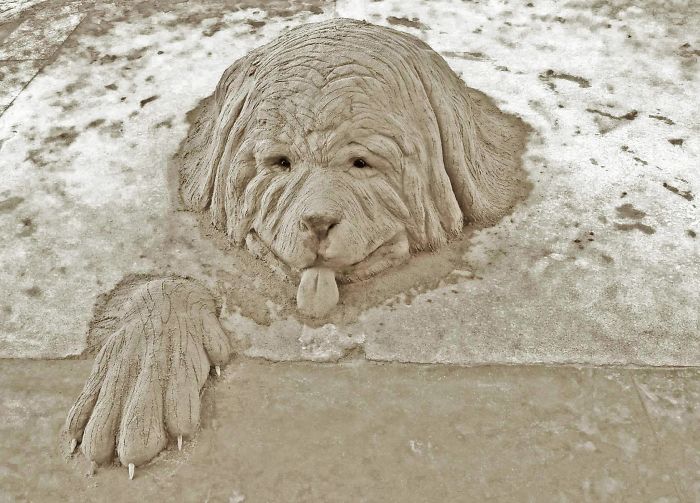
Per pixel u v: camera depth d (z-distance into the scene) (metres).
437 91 2.45
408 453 2.15
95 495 2.11
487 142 2.71
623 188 2.65
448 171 2.48
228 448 2.16
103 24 3.37
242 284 2.43
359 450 2.15
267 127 2.36
